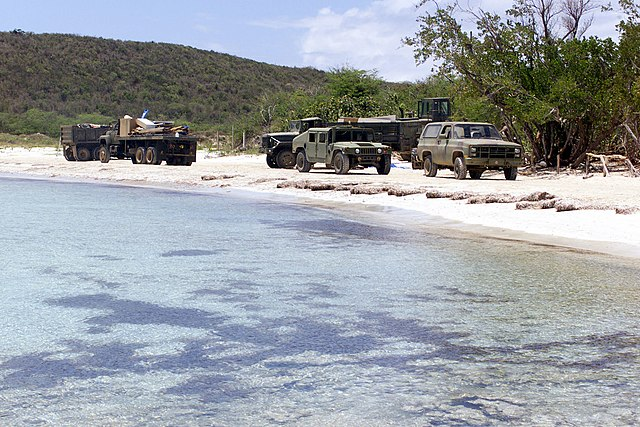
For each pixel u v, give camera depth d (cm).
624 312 671
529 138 3062
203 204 1914
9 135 8356
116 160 4581
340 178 2678
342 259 1002
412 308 693
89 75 11894
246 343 568
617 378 477
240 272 897
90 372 494
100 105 10919
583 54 2903
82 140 4409
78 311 682
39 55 12138
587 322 633
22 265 948
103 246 1128
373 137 3027
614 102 2762
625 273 884
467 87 3047
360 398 440
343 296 750
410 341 573
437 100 3497
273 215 1628
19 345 563
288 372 493
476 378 478
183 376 485
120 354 539
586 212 1504
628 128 2809
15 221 1488
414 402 433
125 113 10888
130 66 12612
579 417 408
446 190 2020
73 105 10750
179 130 3953
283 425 398
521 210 1589
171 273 889
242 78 13400
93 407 427
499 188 2150
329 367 504
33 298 742
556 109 2803
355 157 2864
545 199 1728
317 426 397
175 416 412
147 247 1119
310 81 14488
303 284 817
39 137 8562
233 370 498
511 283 820
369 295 755
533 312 673
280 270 912
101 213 1666
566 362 514
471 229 1348
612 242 1157
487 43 3017
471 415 412
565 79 2822
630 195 1862
